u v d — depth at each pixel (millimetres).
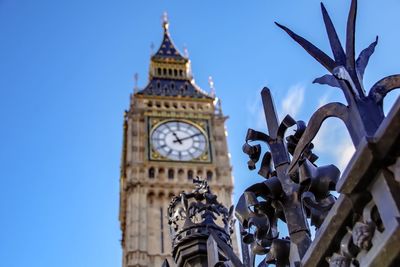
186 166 62125
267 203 5129
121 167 70812
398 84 3854
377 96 3908
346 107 3979
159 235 56500
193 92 72312
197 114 67938
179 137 64688
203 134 65562
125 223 62625
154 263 53812
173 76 76062
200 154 63438
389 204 3293
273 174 5445
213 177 61438
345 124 3979
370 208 3473
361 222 3539
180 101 69875
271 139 5555
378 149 3332
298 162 4895
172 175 61469
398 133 3258
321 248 3836
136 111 67188
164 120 66312
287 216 4973
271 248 4934
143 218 56906
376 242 3381
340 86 4133
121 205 67188
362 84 4102
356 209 3553
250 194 5051
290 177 4980
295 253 4703
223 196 59469
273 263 5016
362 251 3527
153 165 61688
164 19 84938
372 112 3836
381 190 3363
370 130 3744
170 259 54406
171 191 59906
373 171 3398
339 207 3637
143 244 54688
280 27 4750
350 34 4230
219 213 8469
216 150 64438
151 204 58875
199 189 8703
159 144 63656
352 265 3602
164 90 72062
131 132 64750
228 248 6379
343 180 3529
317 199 4922
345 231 3691
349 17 4246
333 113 4109
